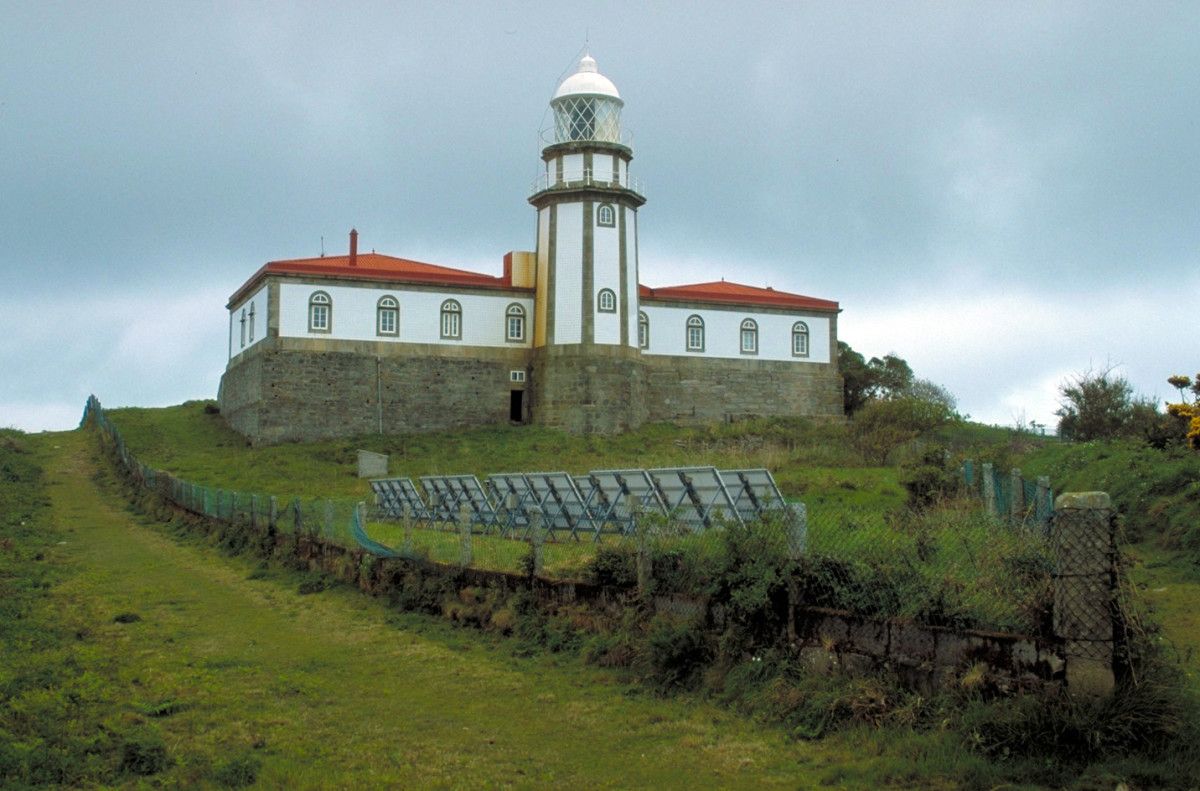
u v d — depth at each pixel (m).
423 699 12.85
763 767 9.90
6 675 12.84
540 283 56.75
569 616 15.03
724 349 61.31
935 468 28.02
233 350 60.25
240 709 12.33
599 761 10.34
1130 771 8.64
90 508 38.50
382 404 54.28
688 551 13.47
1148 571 17.42
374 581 19.98
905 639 10.67
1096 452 26.95
